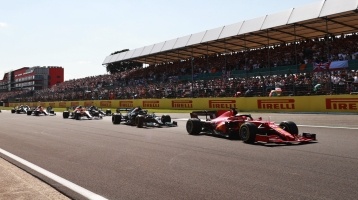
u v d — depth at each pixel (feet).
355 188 14.52
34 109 98.84
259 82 81.00
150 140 32.53
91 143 31.53
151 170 19.22
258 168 18.85
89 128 47.65
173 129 43.19
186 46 96.94
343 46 77.51
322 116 53.47
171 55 116.47
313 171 17.78
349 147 25.18
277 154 22.93
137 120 47.39
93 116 70.74
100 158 23.40
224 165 19.95
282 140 27.02
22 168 20.56
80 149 27.89
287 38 88.07
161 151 25.73
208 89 92.02
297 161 20.42
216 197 13.96
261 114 63.21
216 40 88.53
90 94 147.13
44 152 26.73
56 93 180.45
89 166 20.76
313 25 73.61
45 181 17.19
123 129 44.93
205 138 33.19
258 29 75.77
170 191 15.01
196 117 38.68
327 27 70.28
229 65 102.22
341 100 57.36
